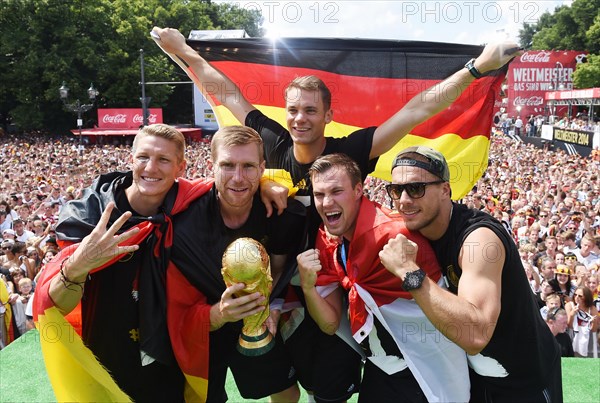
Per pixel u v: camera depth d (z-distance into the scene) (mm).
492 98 4234
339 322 2828
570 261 6590
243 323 2766
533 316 2527
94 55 44406
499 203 12359
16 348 4625
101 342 2709
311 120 2980
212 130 46094
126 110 43219
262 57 4438
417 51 4324
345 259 2738
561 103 38281
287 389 3461
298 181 3139
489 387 2723
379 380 2793
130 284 2641
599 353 5406
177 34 3760
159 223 2578
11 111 45188
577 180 15180
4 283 5918
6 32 43594
